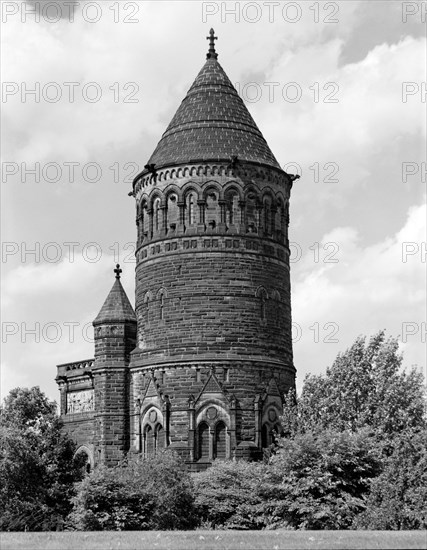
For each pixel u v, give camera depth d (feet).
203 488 273.75
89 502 246.68
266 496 244.01
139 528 249.55
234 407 303.27
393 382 317.22
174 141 319.68
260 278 313.73
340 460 240.94
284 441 247.50
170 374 308.81
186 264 310.86
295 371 324.19
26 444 301.84
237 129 319.68
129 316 329.72
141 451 313.32
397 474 232.32
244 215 313.53
